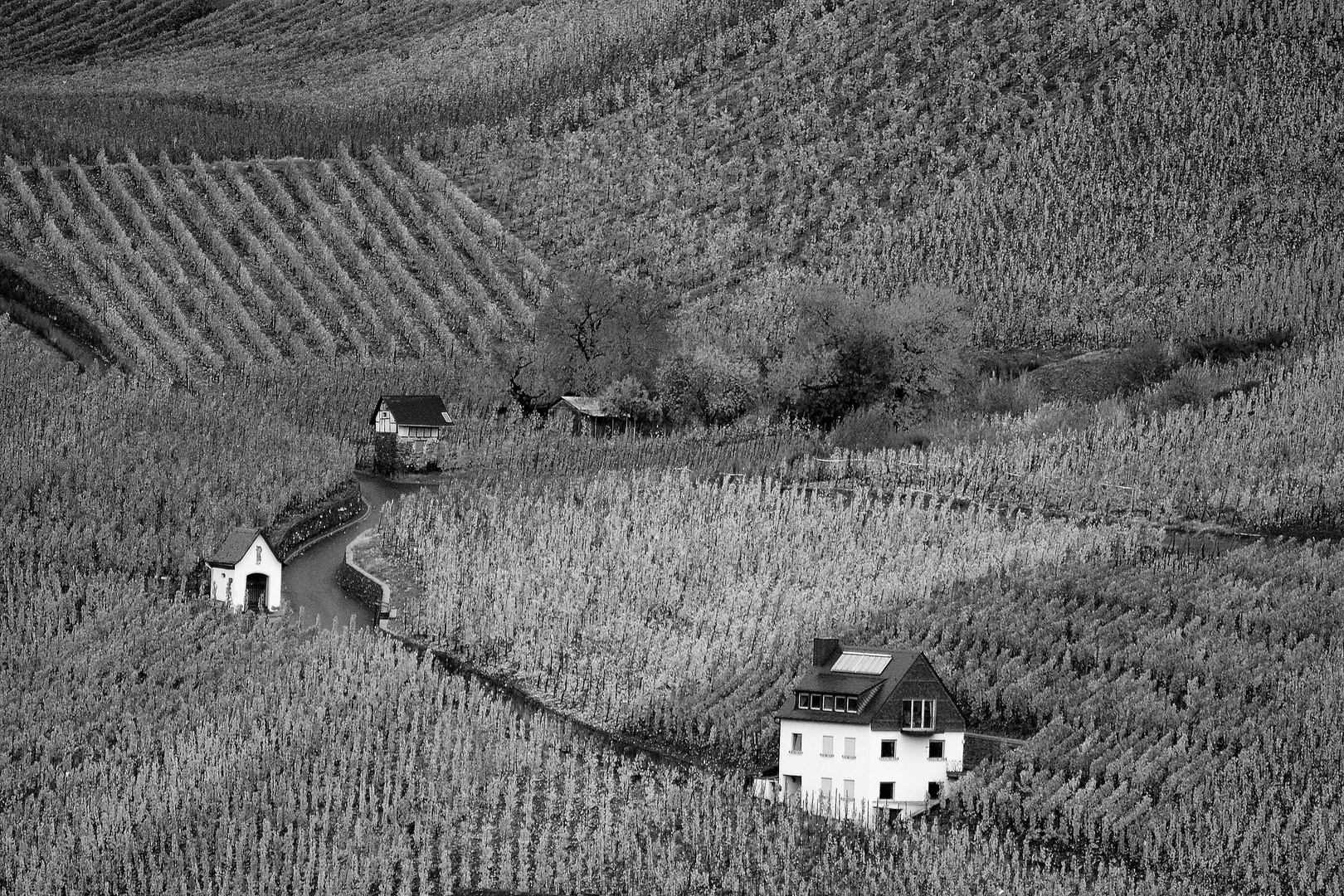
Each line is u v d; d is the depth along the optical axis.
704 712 175.88
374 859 145.12
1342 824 150.88
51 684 176.38
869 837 151.62
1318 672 180.12
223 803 153.38
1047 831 152.62
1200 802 154.00
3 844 147.50
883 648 168.38
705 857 147.50
